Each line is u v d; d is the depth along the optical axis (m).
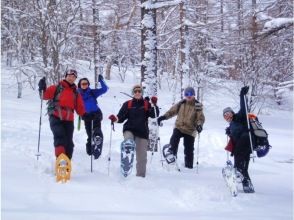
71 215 4.46
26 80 20.30
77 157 8.15
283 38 11.78
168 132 13.80
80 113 6.97
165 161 8.53
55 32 18.09
